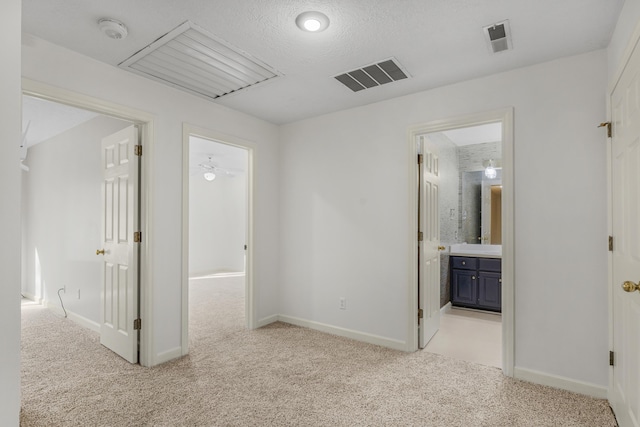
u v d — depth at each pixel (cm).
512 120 248
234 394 223
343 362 274
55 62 214
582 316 224
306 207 366
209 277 700
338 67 246
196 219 772
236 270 789
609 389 211
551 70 235
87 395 221
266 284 373
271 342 318
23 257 500
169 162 279
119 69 246
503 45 215
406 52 224
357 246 329
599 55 220
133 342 270
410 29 197
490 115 257
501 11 180
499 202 471
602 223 217
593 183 221
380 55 228
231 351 296
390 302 309
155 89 269
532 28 196
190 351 296
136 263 271
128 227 278
